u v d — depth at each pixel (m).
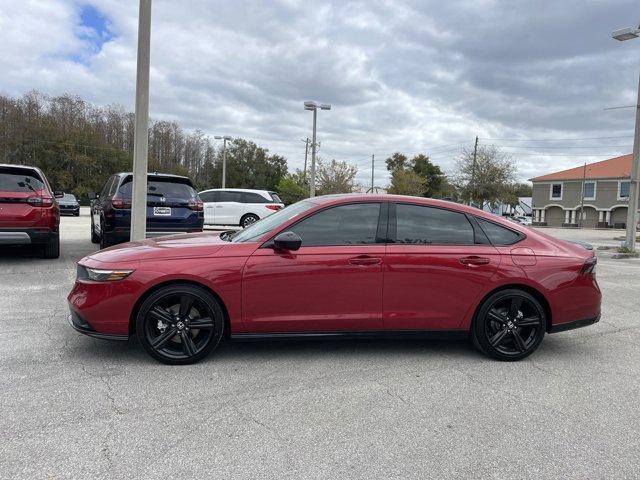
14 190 8.60
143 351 4.67
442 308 4.60
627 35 16.14
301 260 4.39
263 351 4.81
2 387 3.79
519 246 4.79
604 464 2.92
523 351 4.72
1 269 8.62
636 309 7.29
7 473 2.66
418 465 2.86
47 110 67.62
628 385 4.20
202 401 3.63
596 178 58.38
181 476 2.68
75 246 11.97
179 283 4.30
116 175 10.59
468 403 3.74
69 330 5.27
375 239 4.58
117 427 3.21
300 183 50.00
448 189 57.53
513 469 2.85
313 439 3.12
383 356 4.77
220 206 18.62
